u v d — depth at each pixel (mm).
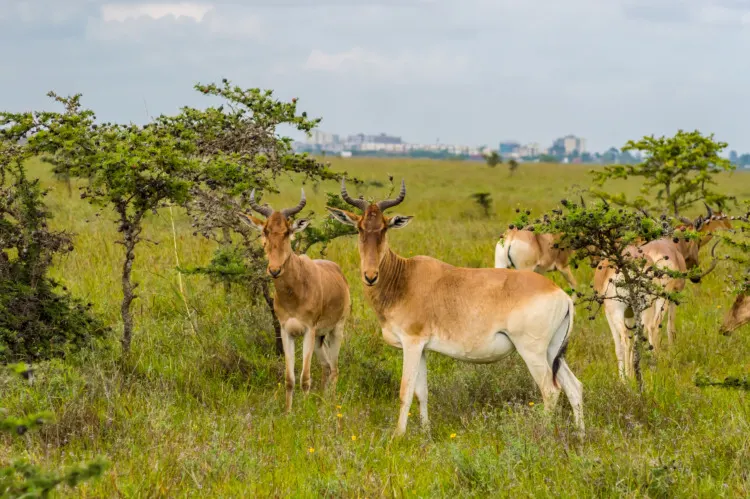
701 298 23906
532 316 12883
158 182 14672
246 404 14188
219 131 17656
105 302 19625
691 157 30375
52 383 13258
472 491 9984
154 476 10219
